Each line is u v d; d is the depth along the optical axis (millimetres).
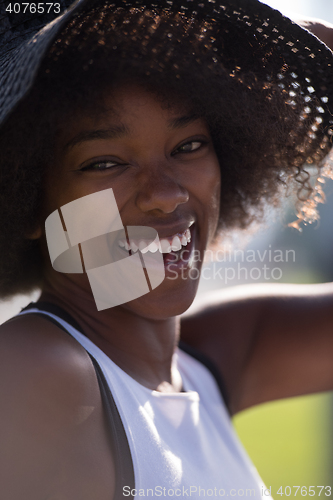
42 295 1278
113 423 984
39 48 820
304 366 1812
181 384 1432
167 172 1124
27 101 1016
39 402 878
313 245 7043
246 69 1259
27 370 904
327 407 5496
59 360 952
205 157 1220
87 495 887
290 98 1331
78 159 1083
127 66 1051
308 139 1416
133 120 1073
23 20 1093
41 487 860
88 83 1045
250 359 1753
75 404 921
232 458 1358
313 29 1557
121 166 1100
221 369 1636
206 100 1184
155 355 1314
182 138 1155
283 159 1470
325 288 1937
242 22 1165
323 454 4410
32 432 856
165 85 1098
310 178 1508
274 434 4867
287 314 1821
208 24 1171
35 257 1291
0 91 947
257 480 1398
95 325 1191
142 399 1137
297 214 1564
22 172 1099
